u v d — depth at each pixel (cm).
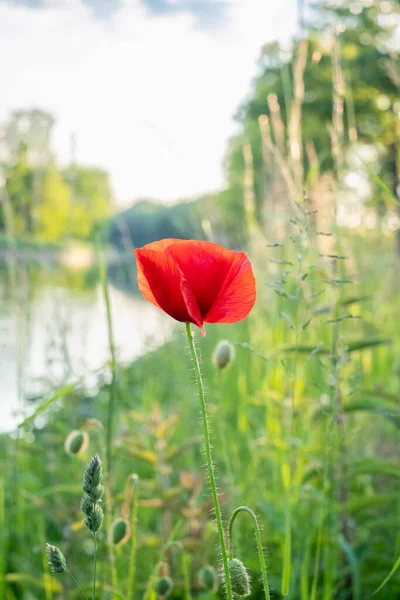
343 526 89
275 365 121
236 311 49
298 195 116
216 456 123
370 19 769
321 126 741
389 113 799
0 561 90
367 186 180
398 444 122
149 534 94
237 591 52
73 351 144
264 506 91
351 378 74
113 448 92
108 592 71
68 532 88
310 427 95
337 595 89
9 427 118
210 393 136
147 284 51
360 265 166
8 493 109
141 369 170
